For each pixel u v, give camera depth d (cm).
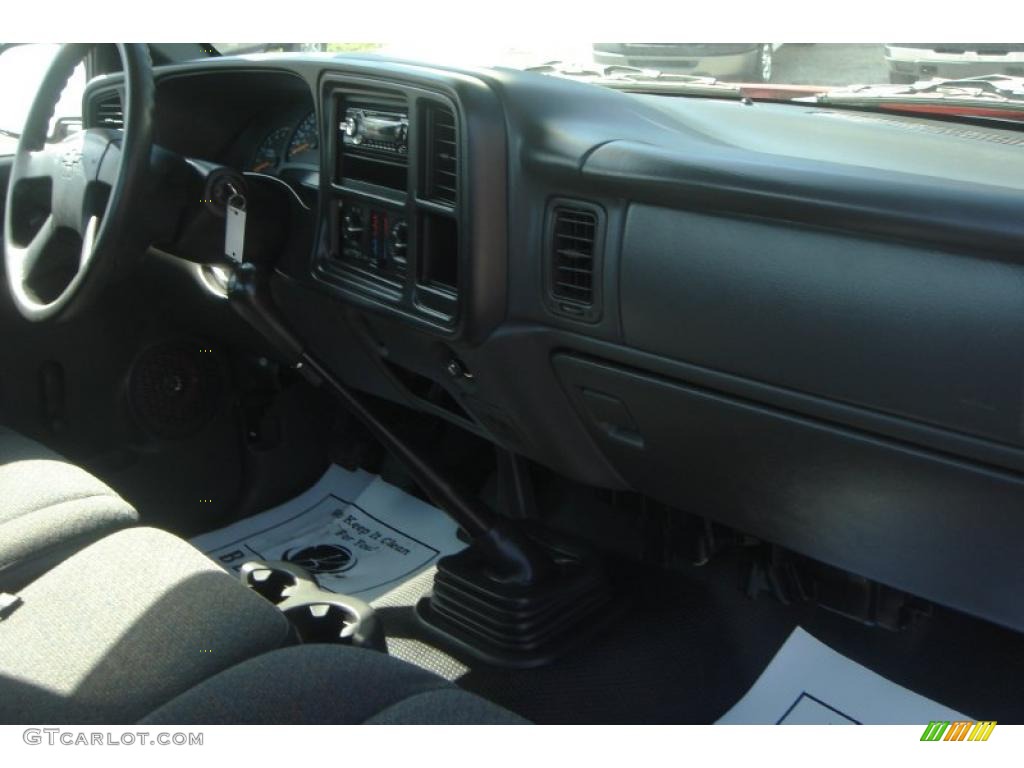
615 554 180
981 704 142
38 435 181
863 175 101
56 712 92
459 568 163
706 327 115
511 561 158
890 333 101
